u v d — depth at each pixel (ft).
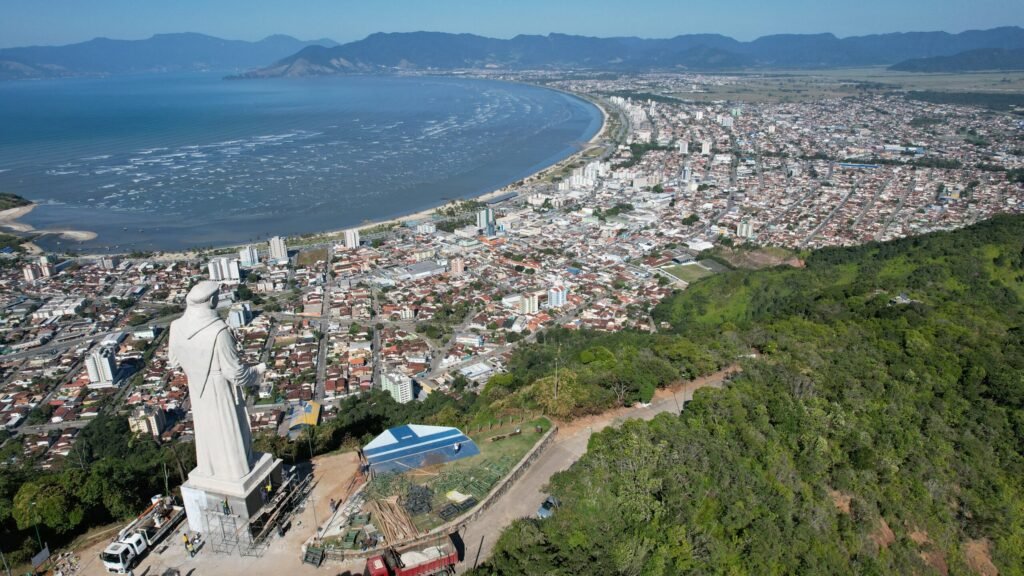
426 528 171.53
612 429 223.10
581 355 332.80
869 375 310.04
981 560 242.37
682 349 317.83
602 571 160.56
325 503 179.52
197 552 160.35
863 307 439.63
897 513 237.86
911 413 288.92
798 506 220.64
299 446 241.35
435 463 203.72
